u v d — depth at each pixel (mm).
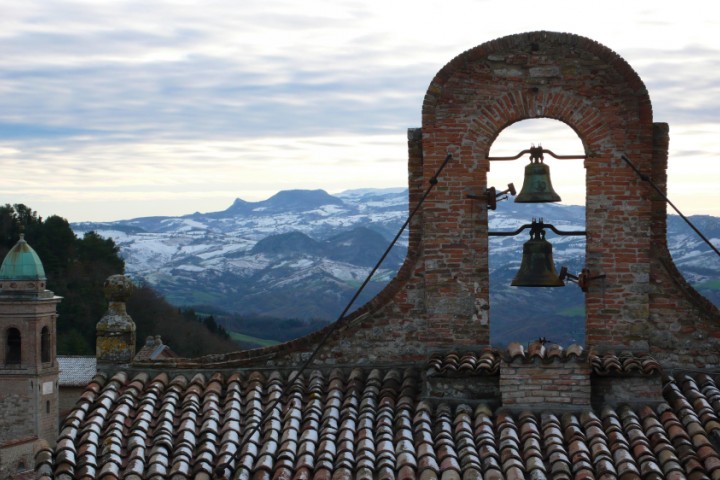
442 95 17516
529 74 17422
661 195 17266
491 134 17516
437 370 16781
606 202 17422
